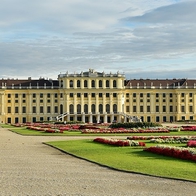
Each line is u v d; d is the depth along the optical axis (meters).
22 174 33.47
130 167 36.53
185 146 55.16
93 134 91.25
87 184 29.16
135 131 95.00
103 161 41.00
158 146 48.50
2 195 25.56
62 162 41.19
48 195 25.62
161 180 30.58
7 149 56.12
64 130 110.19
